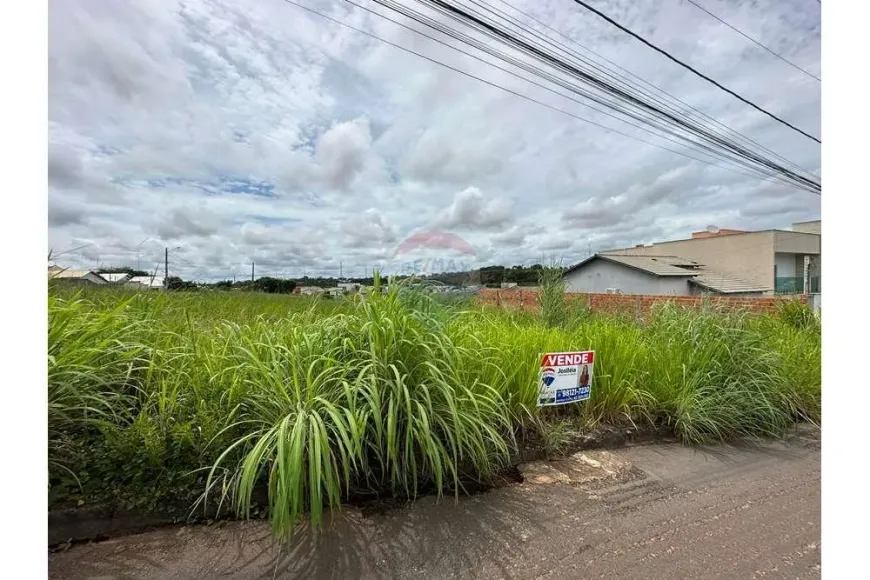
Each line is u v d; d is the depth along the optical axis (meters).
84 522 1.88
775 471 2.95
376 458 2.35
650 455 3.18
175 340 2.97
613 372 3.59
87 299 2.84
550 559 1.88
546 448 2.99
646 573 1.81
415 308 2.91
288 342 2.63
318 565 1.76
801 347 4.66
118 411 2.29
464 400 2.43
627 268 24.42
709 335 4.16
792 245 28.94
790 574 1.83
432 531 2.04
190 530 1.96
